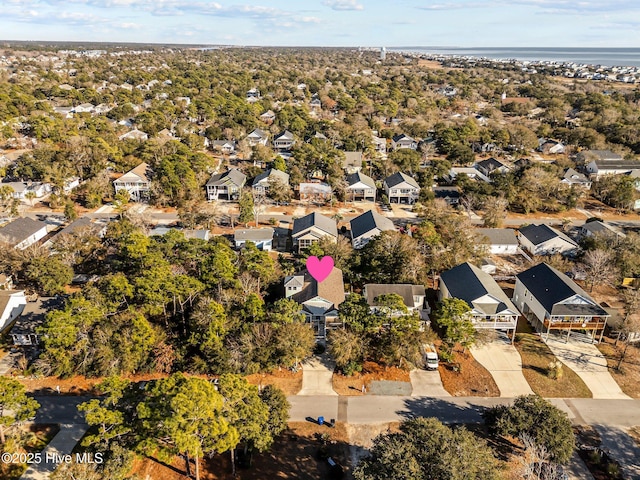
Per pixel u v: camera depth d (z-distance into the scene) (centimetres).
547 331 4466
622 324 4331
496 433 3145
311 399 3606
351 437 3253
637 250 5616
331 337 3941
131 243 4844
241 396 2833
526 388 3762
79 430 3244
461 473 2369
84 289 4106
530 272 4991
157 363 3772
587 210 7962
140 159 8981
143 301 4119
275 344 3753
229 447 2703
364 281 5188
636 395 3709
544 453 2891
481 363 4053
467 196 7688
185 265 4928
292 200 8100
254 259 4875
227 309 4069
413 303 4491
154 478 2888
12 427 3131
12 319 4438
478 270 4903
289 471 2973
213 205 7406
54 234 6475
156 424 2566
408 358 3759
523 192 7831
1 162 8931
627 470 3027
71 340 3591
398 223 7188
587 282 5316
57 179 7706
